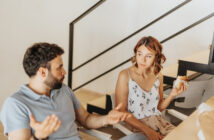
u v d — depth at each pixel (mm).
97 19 3598
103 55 3807
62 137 1325
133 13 3449
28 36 2844
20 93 1253
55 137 1300
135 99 1665
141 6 3354
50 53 1255
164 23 3193
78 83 3785
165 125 1667
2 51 2600
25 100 1226
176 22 3082
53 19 3098
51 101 1308
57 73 1290
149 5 3275
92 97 3791
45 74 1265
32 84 1304
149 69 1708
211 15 2000
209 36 2857
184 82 1686
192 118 1324
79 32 3459
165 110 1885
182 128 1199
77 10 3396
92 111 2037
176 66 2430
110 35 3688
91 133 1532
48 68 1257
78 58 3594
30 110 1209
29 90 1264
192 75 2439
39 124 962
